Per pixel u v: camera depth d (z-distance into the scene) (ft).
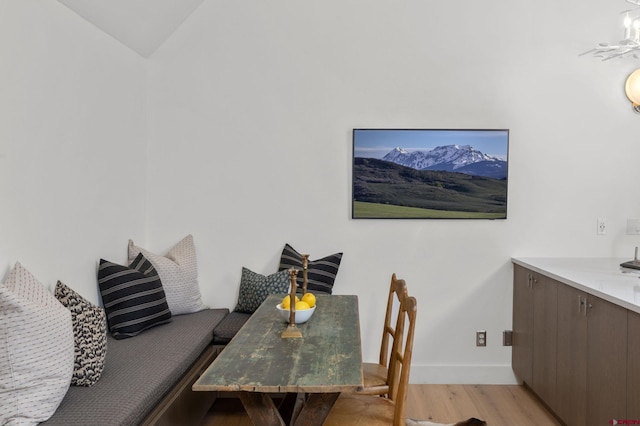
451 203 10.70
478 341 10.82
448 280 10.80
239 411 9.45
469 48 10.61
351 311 7.87
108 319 8.75
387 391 7.01
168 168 10.93
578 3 10.47
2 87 6.37
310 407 5.12
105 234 9.19
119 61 9.68
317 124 10.77
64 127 7.82
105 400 5.96
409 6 10.64
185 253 10.62
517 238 10.72
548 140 10.62
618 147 10.55
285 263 10.58
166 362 7.34
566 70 10.54
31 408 5.25
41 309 5.57
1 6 6.34
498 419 9.03
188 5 10.30
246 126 10.82
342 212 10.82
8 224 6.50
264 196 10.86
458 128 10.66
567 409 8.15
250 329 6.77
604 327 6.94
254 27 10.77
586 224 10.65
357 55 10.70
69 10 7.96
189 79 10.84
